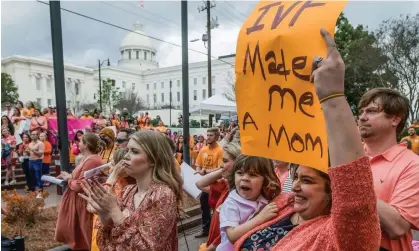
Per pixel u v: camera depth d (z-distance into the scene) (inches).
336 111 43.3
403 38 923.4
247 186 90.0
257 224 79.7
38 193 270.8
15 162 446.0
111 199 79.9
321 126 52.7
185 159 382.9
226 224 87.9
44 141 392.2
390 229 65.4
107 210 79.2
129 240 77.0
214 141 266.7
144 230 78.3
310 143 54.2
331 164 43.7
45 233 218.4
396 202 68.6
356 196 41.6
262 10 63.5
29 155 376.2
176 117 2218.3
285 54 56.6
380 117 76.9
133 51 3757.4
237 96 64.6
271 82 59.1
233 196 93.0
